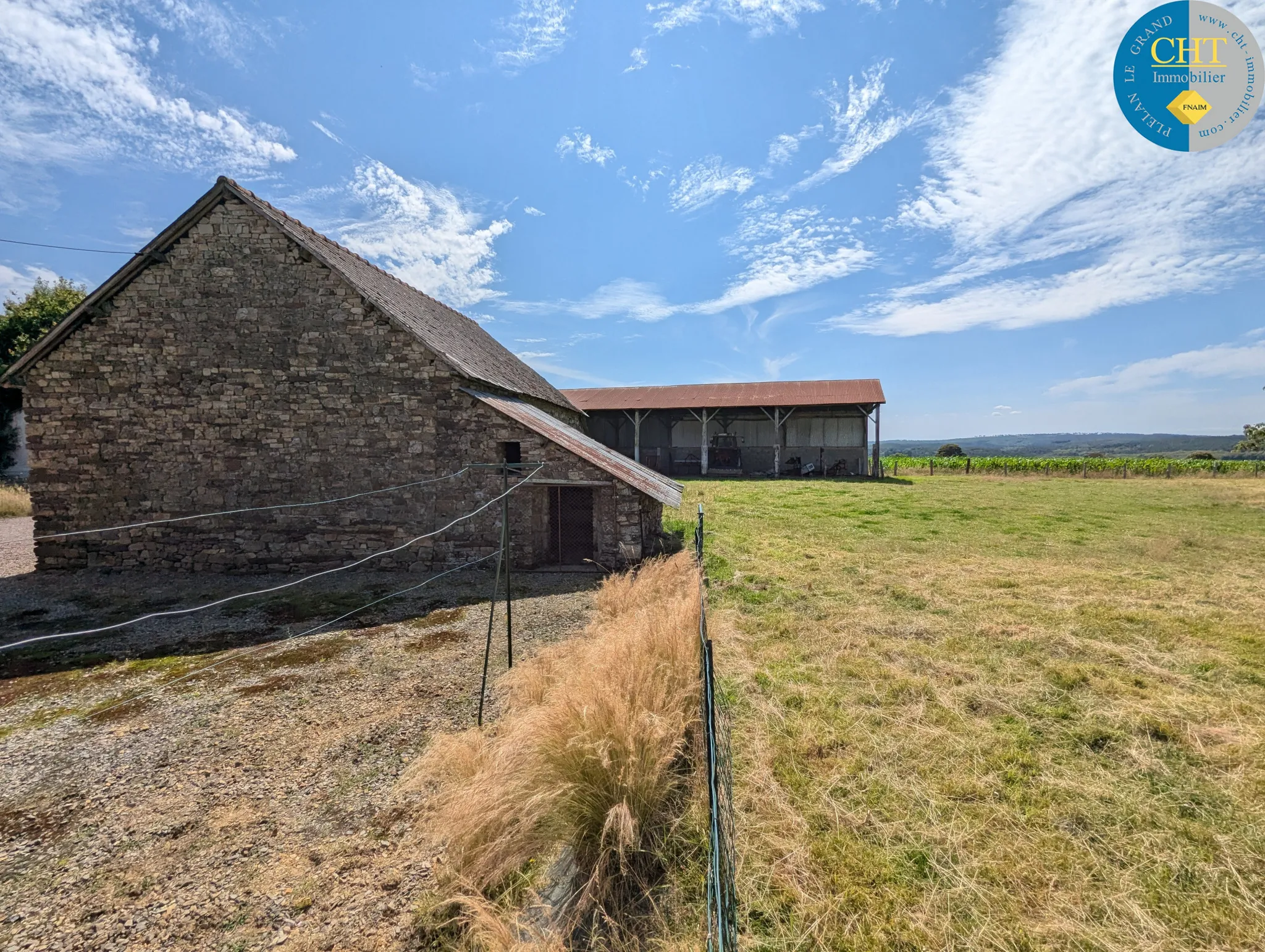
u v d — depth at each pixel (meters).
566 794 2.75
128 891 2.71
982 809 3.07
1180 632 5.76
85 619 6.83
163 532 9.42
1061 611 6.45
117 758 3.86
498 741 3.34
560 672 4.17
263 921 2.51
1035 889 2.53
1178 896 2.48
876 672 4.84
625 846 2.65
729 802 3.06
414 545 9.38
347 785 3.51
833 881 2.58
